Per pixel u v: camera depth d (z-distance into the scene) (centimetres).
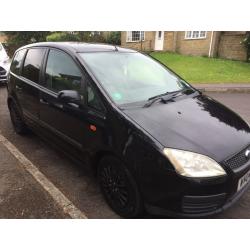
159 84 386
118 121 301
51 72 411
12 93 520
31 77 461
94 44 418
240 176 281
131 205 302
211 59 1728
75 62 363
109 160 316
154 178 274
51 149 480
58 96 347
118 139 297
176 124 301
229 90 1066
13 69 532
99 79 339
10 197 351
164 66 441
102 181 336
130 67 387
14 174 403
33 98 443
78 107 348
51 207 332
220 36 1773
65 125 377
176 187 265
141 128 287
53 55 413
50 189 367
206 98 393
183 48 1989
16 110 525
